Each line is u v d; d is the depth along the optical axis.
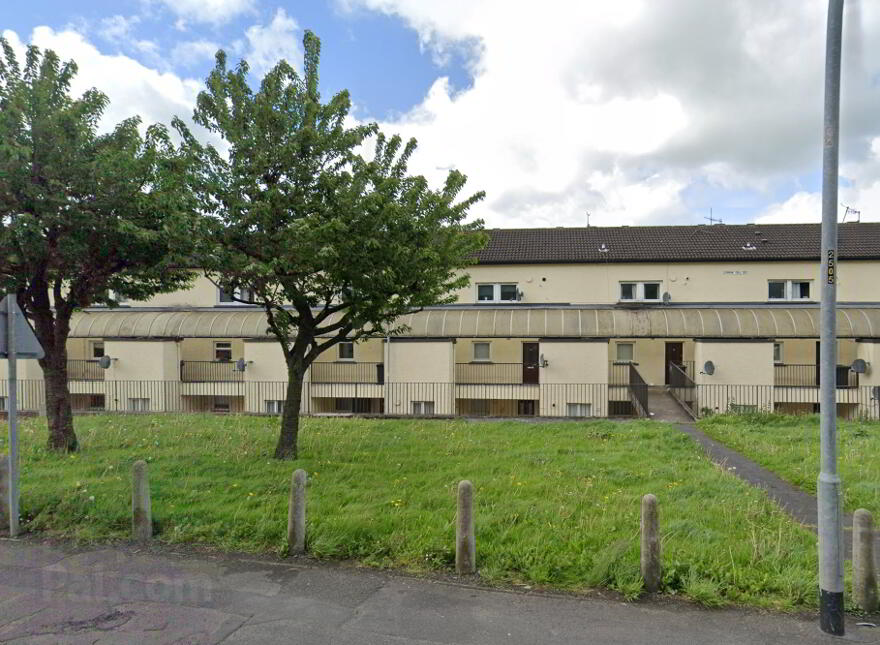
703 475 9.12
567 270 22.64
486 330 20.52
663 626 4.43
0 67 9.42
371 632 4.33
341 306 10.20
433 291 10.39
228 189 8.70
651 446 11.83
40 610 4.68
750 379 18.64
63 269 9.98
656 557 4.99
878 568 5.28
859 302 21.17
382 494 7.70
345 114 9.53
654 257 22.16
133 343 20.97
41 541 6.32
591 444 12.05
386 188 8.88
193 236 8.50
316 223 8.10
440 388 19.81
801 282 21.62
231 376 21.84
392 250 8.62
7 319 6.60
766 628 4.40
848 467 9.75
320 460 9.90
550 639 4.23
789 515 7.34
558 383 19.45
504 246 24.30
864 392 18.36
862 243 22.28
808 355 20.58
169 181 8.34
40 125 8.90
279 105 9.15
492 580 5.23
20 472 8.89
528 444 12.01
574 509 7.01
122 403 20.91
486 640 4.21
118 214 9.43
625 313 20.91
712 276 21.94
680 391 19.42
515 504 7.21
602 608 4.71
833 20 4.25
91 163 9.18
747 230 24.61
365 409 21.53
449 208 10.12
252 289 9.78
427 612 4.64
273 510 6.94
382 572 5.44
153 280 11.50
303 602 4.82
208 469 9.12
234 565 5.62
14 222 8.58
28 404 20.88
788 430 14.33
